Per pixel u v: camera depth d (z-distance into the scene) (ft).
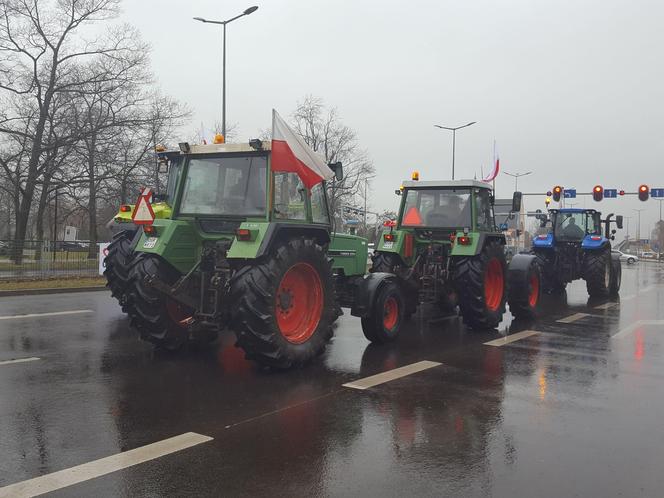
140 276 21.31
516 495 10.89
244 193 21.09
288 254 19.94
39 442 13.17
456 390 17.97
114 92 83.35
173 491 10.86
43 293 47.21
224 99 74.18
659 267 132.57
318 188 24.11
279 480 11.41
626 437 13.99
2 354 22.20
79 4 79.05
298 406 16.12
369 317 24.79
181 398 16.72
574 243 48.37
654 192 105.50
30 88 77.71
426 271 31.14
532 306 34.32
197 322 21.24
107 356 22.06
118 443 13.17
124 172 83.15
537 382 19.03
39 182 78.38
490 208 33.17
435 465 12.23
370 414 15.52
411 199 32.65
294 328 21.03
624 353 23.85
